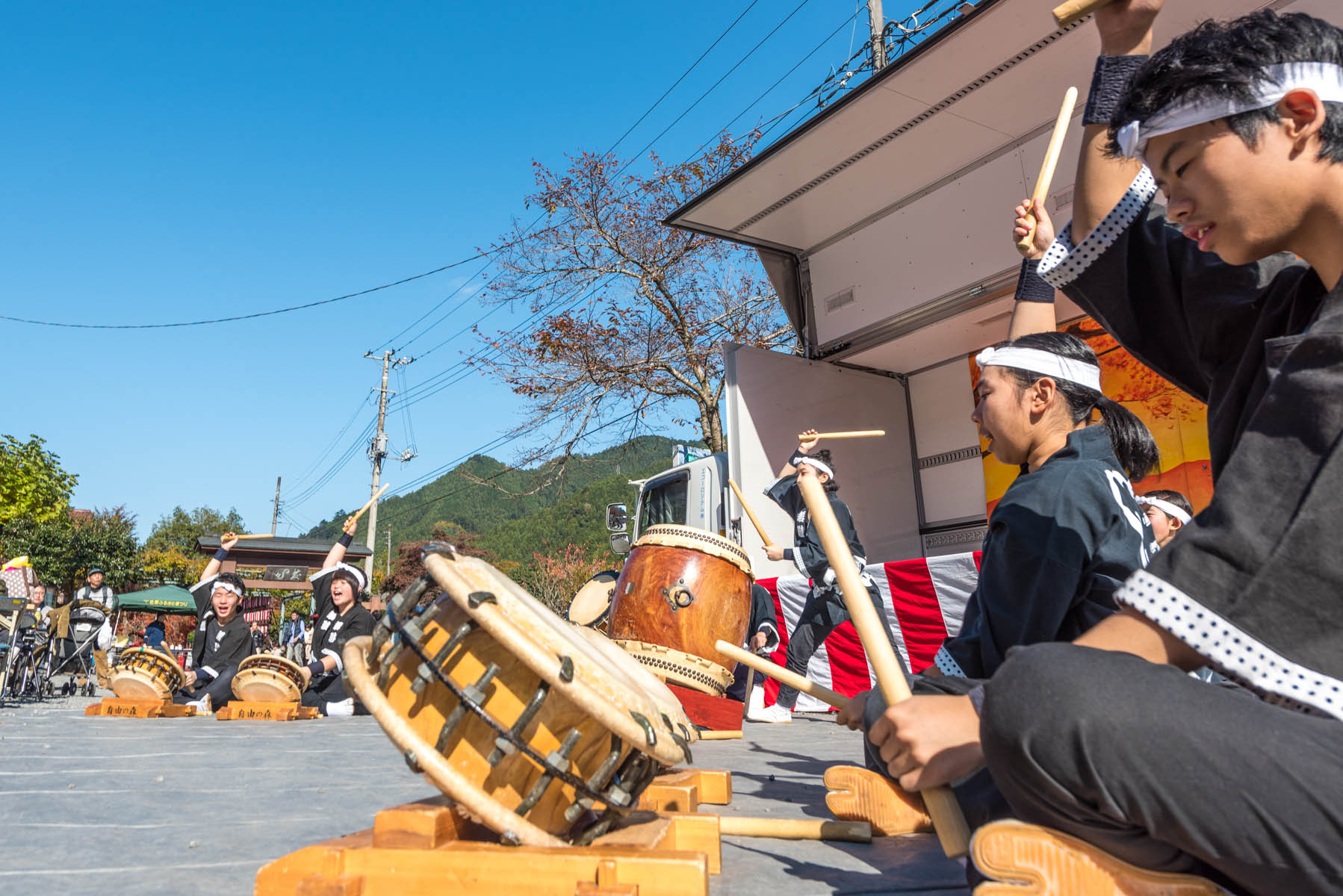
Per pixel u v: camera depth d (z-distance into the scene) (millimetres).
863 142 6711
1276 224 1067
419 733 1309
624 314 16141
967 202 7188
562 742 1314
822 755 3762
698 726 4512
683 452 9352
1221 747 860
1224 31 1071
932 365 9023
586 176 15867
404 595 1340
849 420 8688
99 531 27609
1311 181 1030
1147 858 1004
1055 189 6562
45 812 2125
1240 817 865
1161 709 879
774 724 5664
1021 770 973
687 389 16312
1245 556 904
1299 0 5043
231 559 21219
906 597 5453
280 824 2008
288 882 1232
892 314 7820
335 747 3801
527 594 1498
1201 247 1159
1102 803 938
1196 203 1103
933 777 1111
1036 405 1964
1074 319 7535
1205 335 1521
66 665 11734
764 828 1977
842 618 5508
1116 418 1988
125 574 27500
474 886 1200
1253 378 1332
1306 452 906
